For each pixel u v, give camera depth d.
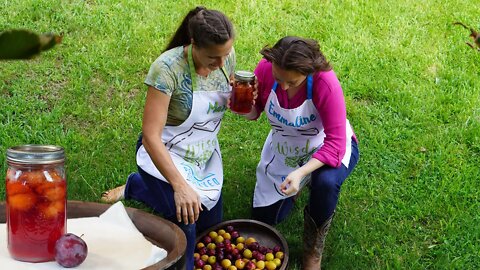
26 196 1.99
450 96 4.70
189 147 3.03
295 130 3.21
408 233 3.58
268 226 3.38
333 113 3.00
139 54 4.91
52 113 4.27
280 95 3.12
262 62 3.17
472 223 3.62
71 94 4.48
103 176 3.82
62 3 5.33
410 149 4.22
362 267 3.33
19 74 4.57
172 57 2.81
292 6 5.68
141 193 3.56
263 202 3.52
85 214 2.40
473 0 5.91
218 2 5.62
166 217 3.01
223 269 3.17
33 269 1.99
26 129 4.15
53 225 2.03
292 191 2.94
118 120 4.30
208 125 3.03
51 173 2.01
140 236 2.24
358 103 4.67
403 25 5.54
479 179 3.98
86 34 5.04
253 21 5.45
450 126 4.45
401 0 5.89
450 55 5.20
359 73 4.93
